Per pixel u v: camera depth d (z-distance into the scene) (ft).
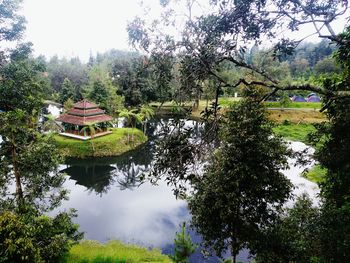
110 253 41.22
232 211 27.22
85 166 94.73
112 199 67.87
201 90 14.20
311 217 26.00
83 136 107.65
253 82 15.29
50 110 183.01
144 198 68.18
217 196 27.48
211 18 13.73
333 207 23.36
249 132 26.81
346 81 19.84
